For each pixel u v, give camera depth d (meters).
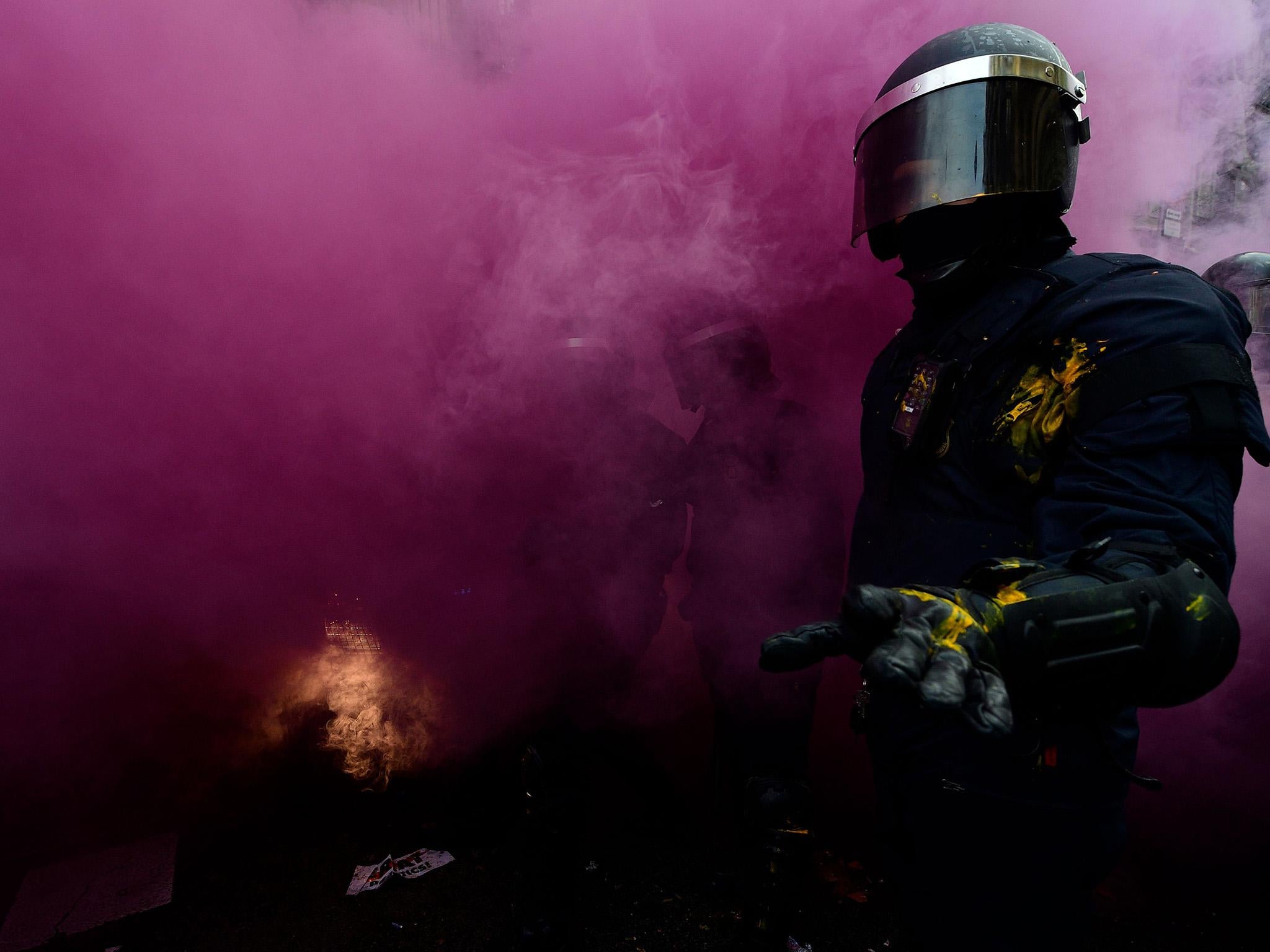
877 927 1.78
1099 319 0.82
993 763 0.89
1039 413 0.87
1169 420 0.73
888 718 1.02
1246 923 1.82
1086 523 0.76
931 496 0.98
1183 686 0.65
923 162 1.00
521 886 1.67
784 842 1.53
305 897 1.90
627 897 1.89
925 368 0.99
